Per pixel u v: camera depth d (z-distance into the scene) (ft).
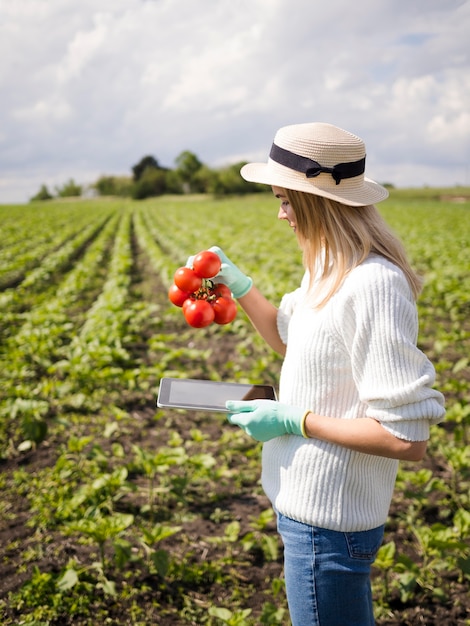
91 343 21.70
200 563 11.44
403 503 13.51
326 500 6.17
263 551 11.85
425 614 10.24
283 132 6.50
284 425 6.27
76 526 10.56
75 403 18.49
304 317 6.48
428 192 270.67
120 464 15.12
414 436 5.65
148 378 21.03
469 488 13.99
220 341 26.37
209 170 359.46
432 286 32.89
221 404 6.87
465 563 10.47
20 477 14.25
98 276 46.09
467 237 66.03
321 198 6.18
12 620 9.78
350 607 6.34
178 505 13.41
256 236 67.56
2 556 11.48
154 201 299.79
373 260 6.04
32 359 22.84
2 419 17.16
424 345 25.76
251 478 14.57
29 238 72.38
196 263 7.90
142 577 10.98
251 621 9.97
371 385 5.80
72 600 10.18
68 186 441.68
